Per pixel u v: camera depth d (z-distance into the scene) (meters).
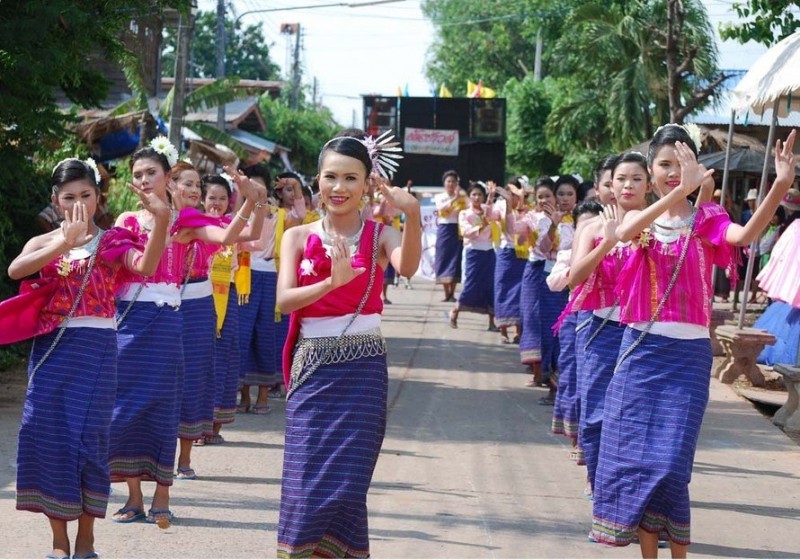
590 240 6.60
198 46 56.91
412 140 28.97
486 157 28.98
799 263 12.53
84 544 5.69
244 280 9.86
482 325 17.84
